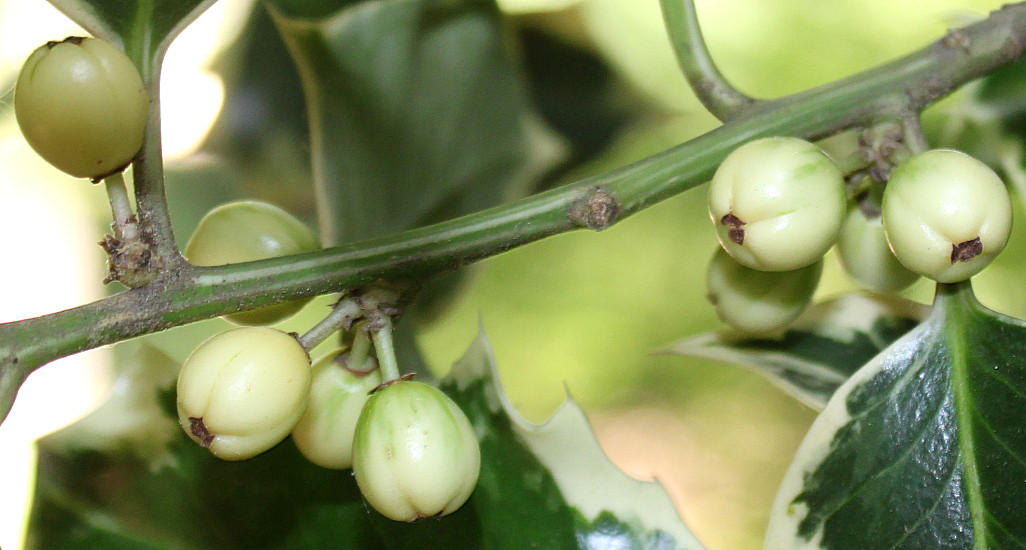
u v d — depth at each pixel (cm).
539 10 27
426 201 25
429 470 19
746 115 20
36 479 20
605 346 31
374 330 19
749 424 31
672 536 20
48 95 18
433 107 24
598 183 20
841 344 22
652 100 28
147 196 19
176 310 19
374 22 24
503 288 31
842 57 30
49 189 28
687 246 31
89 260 28
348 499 21
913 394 20
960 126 24
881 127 20
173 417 21
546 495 20
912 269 19
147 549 20
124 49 19
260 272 19
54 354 18
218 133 26
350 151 24
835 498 20
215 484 21
